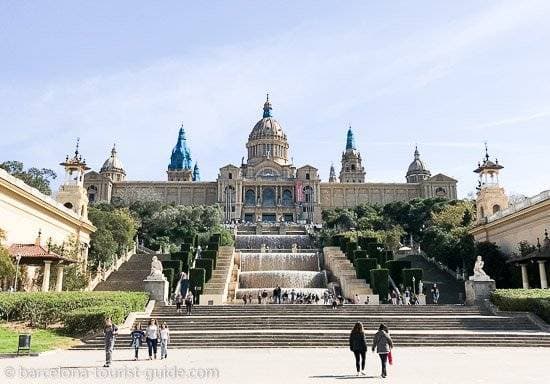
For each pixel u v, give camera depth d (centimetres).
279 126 19825
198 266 6041
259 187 16725
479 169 7544
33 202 5241
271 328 3412
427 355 2541
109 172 18225
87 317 3136
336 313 3844
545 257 4631
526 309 3662
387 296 5403
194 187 16825
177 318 3566
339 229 11856
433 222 10544
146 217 12412
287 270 7356
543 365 2162
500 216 6412
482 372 1964
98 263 6825
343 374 1917
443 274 6875
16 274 4191
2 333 2989
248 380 1769
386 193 17025
